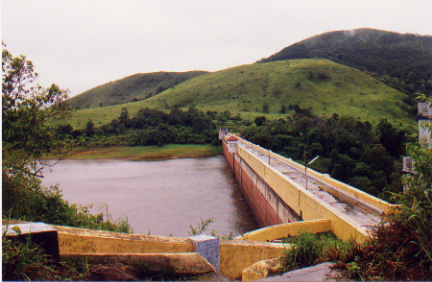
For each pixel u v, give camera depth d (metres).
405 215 4.95
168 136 131.38
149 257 5.29
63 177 82.25
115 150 121.31
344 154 79.12
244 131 127.19
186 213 47.91
